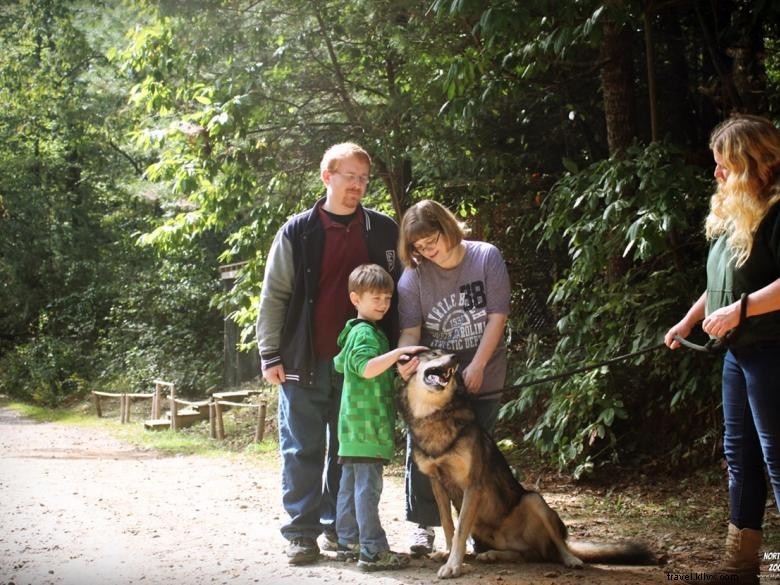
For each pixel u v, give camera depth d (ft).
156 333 64.39
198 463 31.55
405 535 17.88
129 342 66.08
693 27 27.55
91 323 72.49
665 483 23.57
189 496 23.43
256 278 32.53
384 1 28.22
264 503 22.20
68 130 75.77
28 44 76.95
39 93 76.69
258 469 29.43
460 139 30.58
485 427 14.90
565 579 13.35
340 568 14.46
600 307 23.26
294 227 15.53
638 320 23.18
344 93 31.32
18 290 75.97
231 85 30.25
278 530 18.38
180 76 32.01
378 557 14.19
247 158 31.55
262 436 36.40
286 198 32.01
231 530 18.40
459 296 14.65
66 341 71.92
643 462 25.11
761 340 10.97
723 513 19.92
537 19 22.76
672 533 18.08
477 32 25.05
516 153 31.81
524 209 31.27
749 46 24.86
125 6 32.53
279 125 31.86
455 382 13.73
